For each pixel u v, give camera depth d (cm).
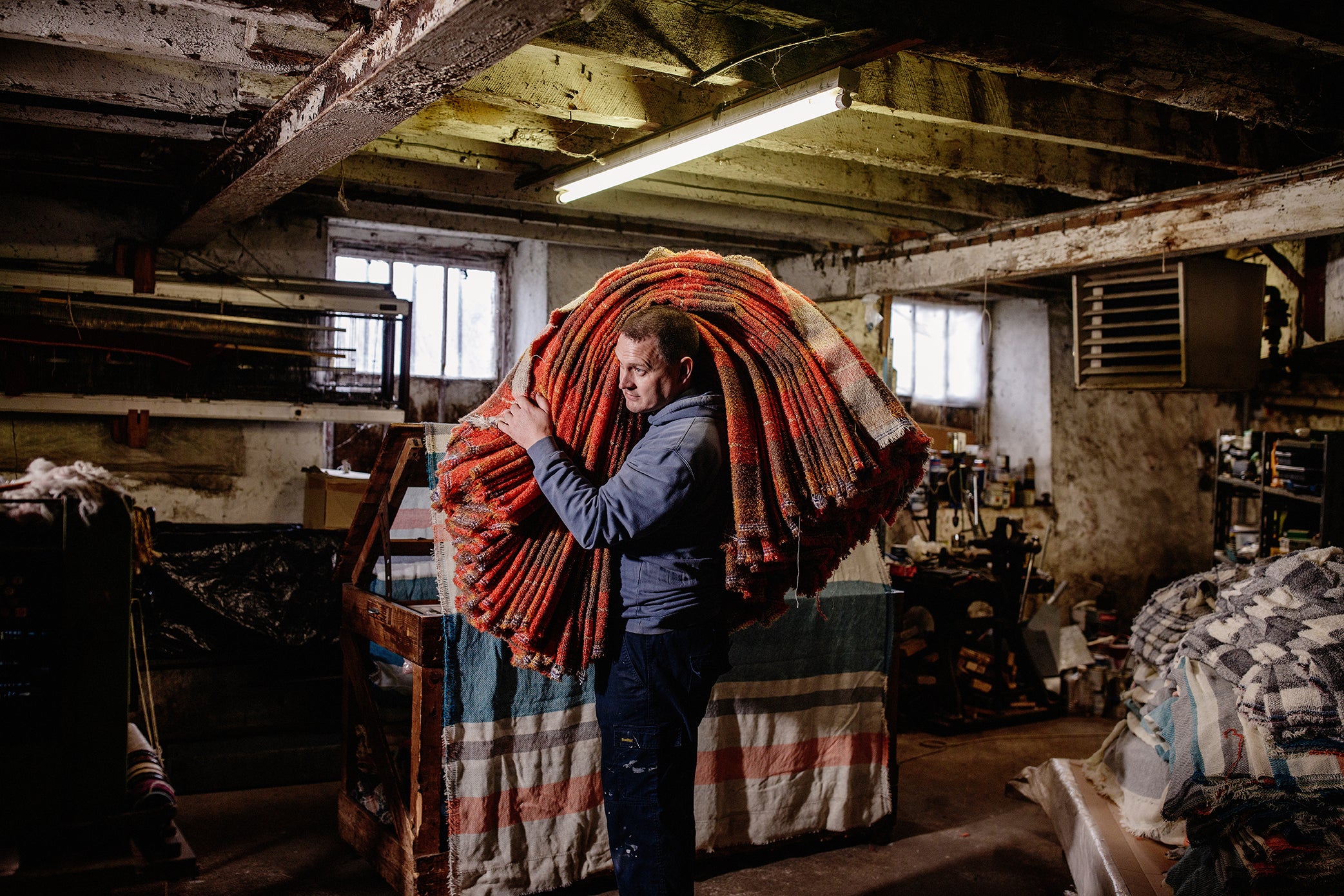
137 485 455
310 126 266
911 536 642
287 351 451
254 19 238
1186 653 299
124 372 432
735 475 201
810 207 483
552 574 207
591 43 257
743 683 307
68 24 234
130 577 176
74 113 309
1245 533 558
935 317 700
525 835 271
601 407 214
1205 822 257
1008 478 669
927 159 361
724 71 273
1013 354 705
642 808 208
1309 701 264
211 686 397
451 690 263
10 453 429
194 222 403
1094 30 261
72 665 170
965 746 476
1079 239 434
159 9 242
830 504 208
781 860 324
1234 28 273
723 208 505
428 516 394
